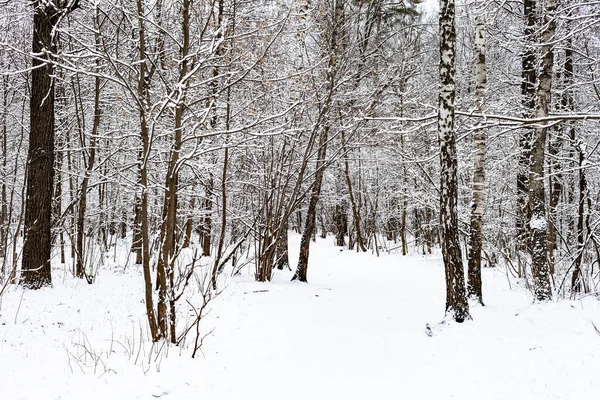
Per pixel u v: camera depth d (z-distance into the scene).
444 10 8.02
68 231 12.80
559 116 7.80
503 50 15.76
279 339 7.07
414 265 19.36
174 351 5.89
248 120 9.93
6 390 4.32
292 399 5.00
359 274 17.06
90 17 9.39
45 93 8.41
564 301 8.20
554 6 9.07
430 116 8.91
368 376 5.78
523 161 13.20
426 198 20.17
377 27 16.75
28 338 5.74
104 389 4.62
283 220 12.44
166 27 8.04
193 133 6.64
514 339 6.64
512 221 16.52
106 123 13.82
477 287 9.02
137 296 8.90
